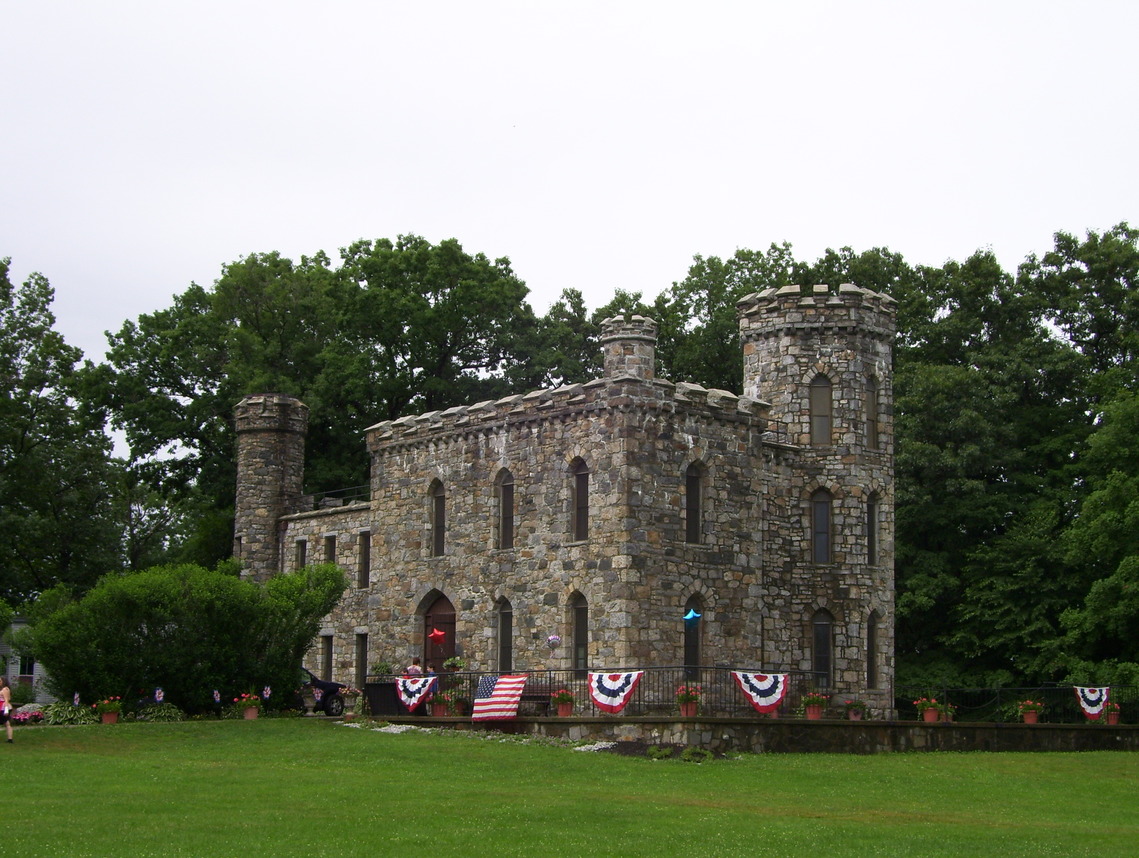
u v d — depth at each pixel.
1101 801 31.42
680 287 70.69
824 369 47.59
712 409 43.97
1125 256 62.78
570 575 42.66
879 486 47.66
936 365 61.81
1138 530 51.03
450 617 47.72
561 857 21.11
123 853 20.69
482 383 70.00
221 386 67.31
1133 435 53.72
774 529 46.16
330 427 67.56
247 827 23.25
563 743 36.94
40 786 27.53
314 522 56.25
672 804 27.45
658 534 41.94
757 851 22.14
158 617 40.84
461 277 68.06
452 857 20.97
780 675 38.75
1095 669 51.66
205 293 72.50
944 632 59.66
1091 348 64.12
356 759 33.41
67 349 68.12
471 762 33.22
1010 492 60.25
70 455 66.56
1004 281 64.12
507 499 46.00
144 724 38.12
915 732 40.28
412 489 49.56
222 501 69.50
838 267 67.69
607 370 42.66
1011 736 42.19
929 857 22.05
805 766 34.62
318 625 44.25
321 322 70.31
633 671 38.09
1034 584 56.31
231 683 42.06
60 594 47.22
